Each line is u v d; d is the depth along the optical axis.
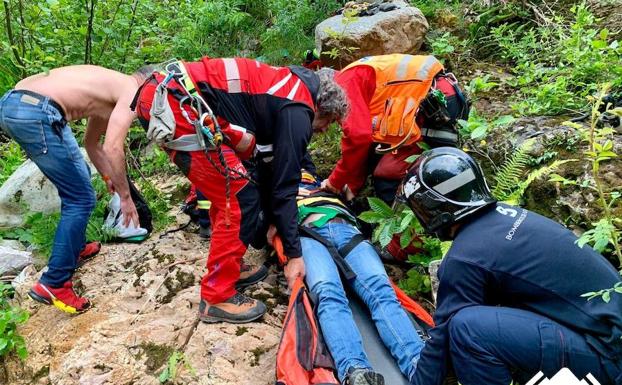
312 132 2.63
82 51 4.48
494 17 4.84
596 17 4.59
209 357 2.64
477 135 2.99
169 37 5.29
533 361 1.90
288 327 2.54
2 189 3.88
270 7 5.56
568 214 2.97
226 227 2.62
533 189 3.13
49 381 2.73
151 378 2.63
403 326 2.56
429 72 3.20
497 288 2.02
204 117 2.41
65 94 2.84
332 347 2.50
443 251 2.89
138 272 3.21
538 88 3.88
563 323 1.94
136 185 4.27
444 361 2.09
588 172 2.97
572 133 3.21
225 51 5.51
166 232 3.65
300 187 3.37
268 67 2.62
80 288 3.21
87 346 2.79
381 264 2.89
